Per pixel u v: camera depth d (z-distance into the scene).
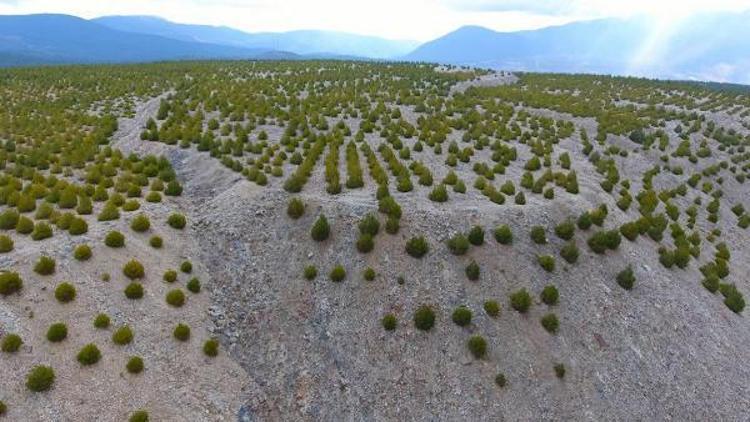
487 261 24.06
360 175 30.59
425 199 28.17
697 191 43.47
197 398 17.86
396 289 22.52
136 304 19.88
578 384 20.47
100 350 17.50
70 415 15.55
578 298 23.69
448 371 20.03
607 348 22.08
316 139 40.53
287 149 37.97
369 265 23.39
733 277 31.83
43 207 24.12
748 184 47.41
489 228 25.72
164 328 19.62
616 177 37.78
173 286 21.88
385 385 19.64
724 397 21.83
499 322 21.78
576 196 30.95
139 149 40.25
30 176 31.72
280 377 20.05
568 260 25.27
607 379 20.95
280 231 25.73
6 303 17.62
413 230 25.05
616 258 26.62
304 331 21.47
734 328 25.97
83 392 16.20
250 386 19.41
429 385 19.64
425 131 43.88
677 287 26.72
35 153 35.91
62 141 41.69
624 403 20.36
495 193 28.58
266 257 24.55
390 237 24.55
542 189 31.16
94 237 22.11
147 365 17.91
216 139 40.34
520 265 24.27
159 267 22.50
